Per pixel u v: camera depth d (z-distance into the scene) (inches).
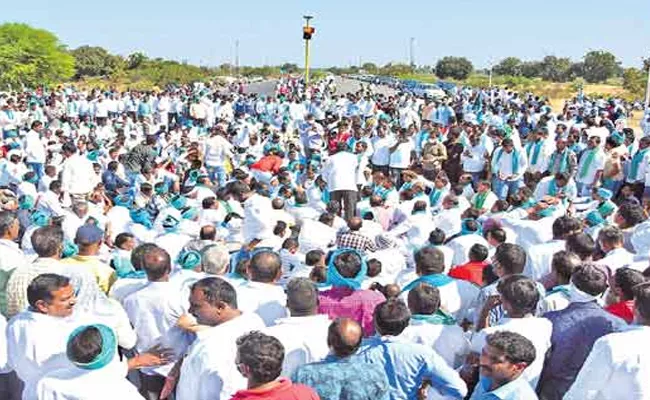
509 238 326.3
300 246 343.6
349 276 206.1
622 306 187.5
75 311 182.4
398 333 165.8
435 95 1487.5
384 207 446.6
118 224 391.2
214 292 166.7
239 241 378.3
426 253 226.8
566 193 469.1
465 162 628.1
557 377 174.1
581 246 230.8
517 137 656.4
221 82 2962.6
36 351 168.4
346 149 554.9
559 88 2753.4
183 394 166.2
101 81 3053.6
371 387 143.9
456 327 186.1
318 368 146.0
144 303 199.6
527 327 173.6
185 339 190.2
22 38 2434.8
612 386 151.9
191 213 410.6
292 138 891.4
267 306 205.2
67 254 245.3
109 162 607.5
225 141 698.8
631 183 525.3
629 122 1381.6
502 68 4025.6
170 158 673.0
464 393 162.1
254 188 468.4
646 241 289.1
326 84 2145.7
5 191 402.0
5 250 236.8
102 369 149.9
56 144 707.4
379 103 1240.8
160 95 1262.3
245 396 132.3
